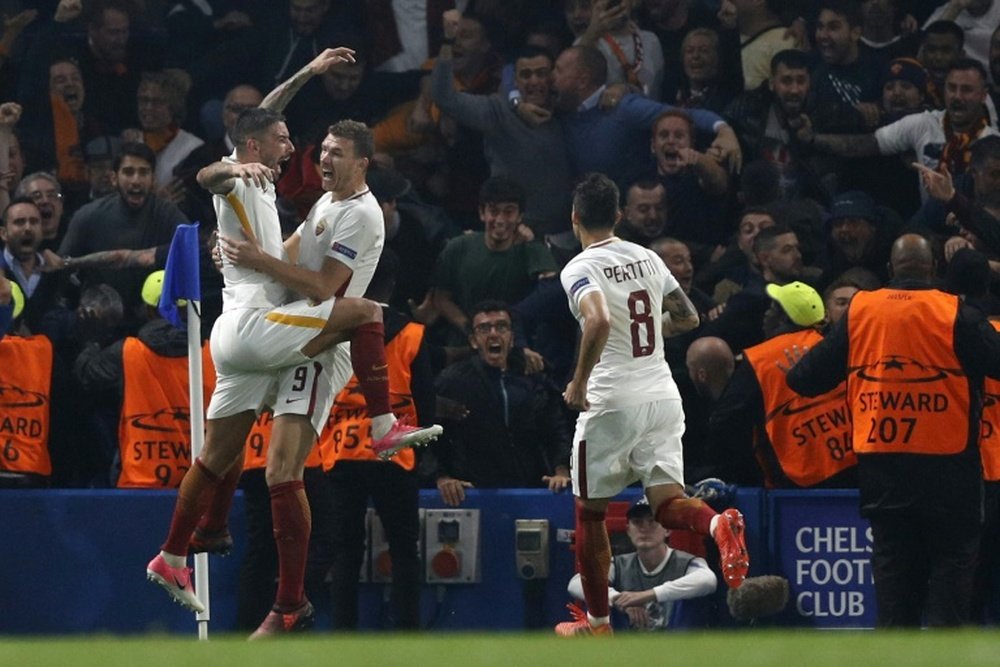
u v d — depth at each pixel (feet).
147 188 120.67
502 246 120.26
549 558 106.52
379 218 84.84
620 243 89.76
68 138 132.26
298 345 82.84
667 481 88.58
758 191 124.88
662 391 89.04
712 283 122.42
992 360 96.53
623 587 104.83
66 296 121.39
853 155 130.11
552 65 130.93
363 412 103.81
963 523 96.73
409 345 104.37
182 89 132.77
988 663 42.09
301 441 84.33
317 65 88.53
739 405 105.70
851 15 130.82
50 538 106.32
